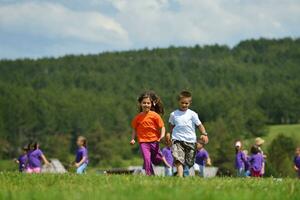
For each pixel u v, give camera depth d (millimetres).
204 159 43125
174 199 12852
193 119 26875
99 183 19125
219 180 21250
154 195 13266
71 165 41906
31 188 17438
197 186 16953
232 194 14023
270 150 192625
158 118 26703
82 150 41438
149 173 26359
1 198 13727
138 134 26859
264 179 23484
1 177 22359
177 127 26859
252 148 43156
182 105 26953
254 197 14094
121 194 13750
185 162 26703
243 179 23062
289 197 15047
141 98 26922
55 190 15703
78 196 13367
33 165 43188
